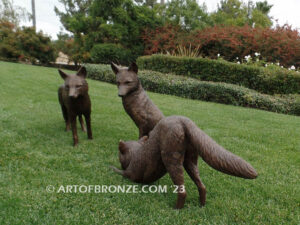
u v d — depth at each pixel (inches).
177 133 85.2
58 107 254.1
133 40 658.8
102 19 631.2
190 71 430.3
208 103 332.2
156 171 101.8
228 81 400.2
